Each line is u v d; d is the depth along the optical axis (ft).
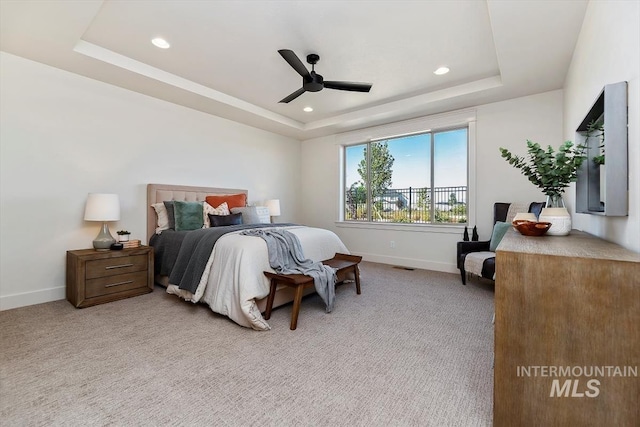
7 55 8.46
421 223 14.83
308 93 12.38
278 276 7.63
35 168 8.99
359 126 16.06
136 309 8.55
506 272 3.77
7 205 8.53
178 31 7.97
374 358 5.87
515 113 11.70
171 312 8.32
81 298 8.61
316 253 9.96
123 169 11.01
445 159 14.15
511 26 6.95
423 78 10.84
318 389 4.85
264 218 14.71
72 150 9.73
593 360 3.38
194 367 5.48
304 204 19.38
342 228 17.58
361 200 17.29
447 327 7.41
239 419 4.15
